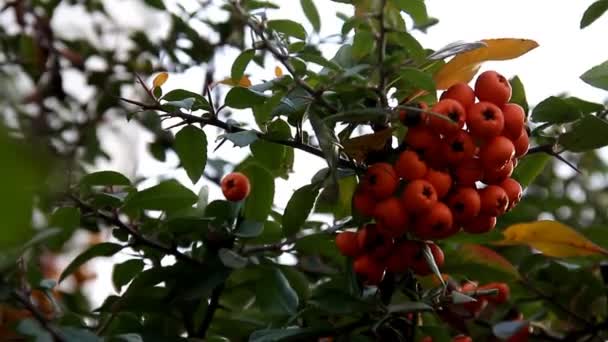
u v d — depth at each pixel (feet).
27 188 0.77
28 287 1.96
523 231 2.11
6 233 0.76
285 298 2.08
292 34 1.99
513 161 1.94
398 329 2.03
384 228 1.91
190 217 2.04
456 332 2.20
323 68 2.03
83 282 2.27
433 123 1.88
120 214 2.06
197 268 2.06
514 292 2.26
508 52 1.97
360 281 1.97
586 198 2.67
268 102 1.94
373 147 1.91
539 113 2.01
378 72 1.95
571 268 2.21
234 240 2.08
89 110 2.40
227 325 2.12
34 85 2.40
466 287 2.13
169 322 2.09
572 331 2.22
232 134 1.95
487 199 1.92
